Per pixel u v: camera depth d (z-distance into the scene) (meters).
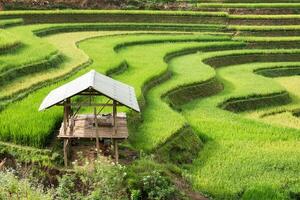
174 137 19.95
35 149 16.77
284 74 41.53
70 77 26.03
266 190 16.44
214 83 31.88
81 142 17.78
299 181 17.56
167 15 49.78
